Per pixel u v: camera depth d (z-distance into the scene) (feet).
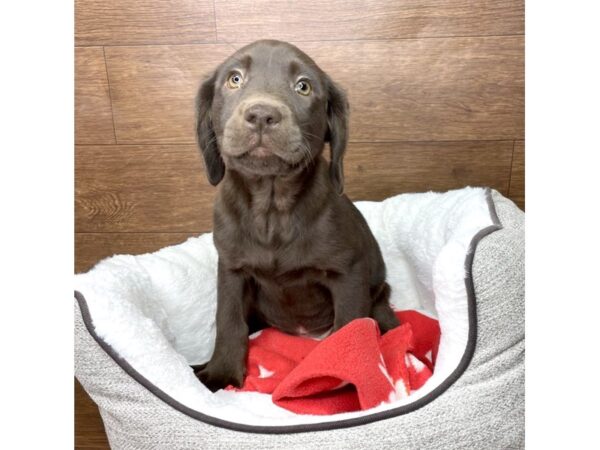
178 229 2.29
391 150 2.20
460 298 1.24
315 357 1.32
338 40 2.12
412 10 2.09
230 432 1.17
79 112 2.22
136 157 2.25
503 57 2.12
